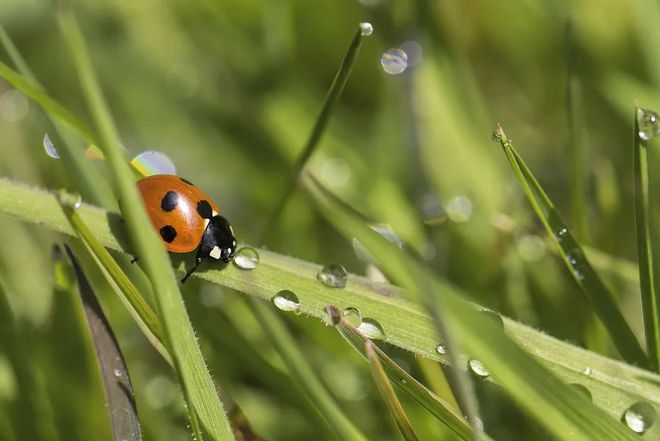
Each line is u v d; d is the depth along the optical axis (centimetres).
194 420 11
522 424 12
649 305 12
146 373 13
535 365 11
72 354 12
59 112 12
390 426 12
